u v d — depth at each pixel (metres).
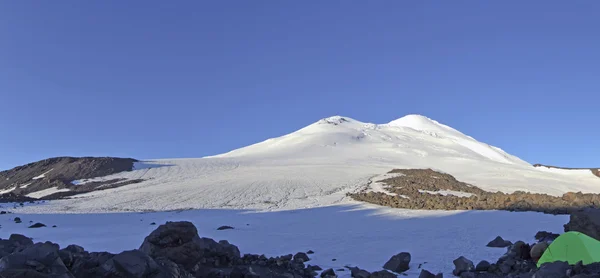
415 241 18.70
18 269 8.36
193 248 12.21
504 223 22.50
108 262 9.60
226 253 13.66
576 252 12.06
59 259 9.14
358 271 12.96
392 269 13.64
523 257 13.85
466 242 17.89
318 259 15.62
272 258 14.32
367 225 25.12
